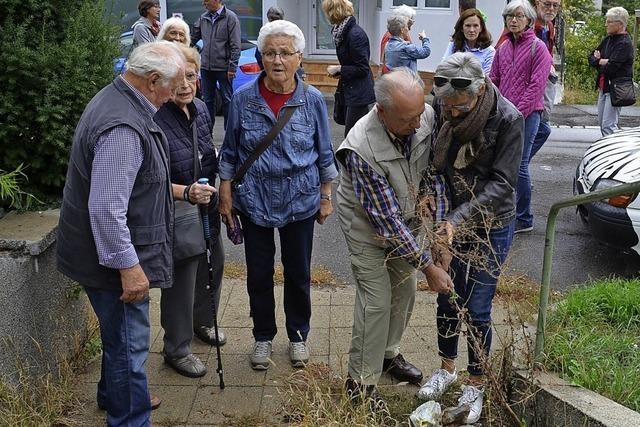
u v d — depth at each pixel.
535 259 5.68
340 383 3.65
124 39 11.31
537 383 3.26
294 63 3.61
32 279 3.46
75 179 2.89
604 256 5.75
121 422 3.15
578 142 10.07
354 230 3.38
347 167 3.30
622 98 8.65
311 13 14.69
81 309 4.05
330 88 13.91
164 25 4.34
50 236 3.52
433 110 3.35
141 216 2.97
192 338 4.02
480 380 3.53
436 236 3.13
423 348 4.19
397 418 3.51
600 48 8.80
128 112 2.85
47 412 3.38
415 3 13.34
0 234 3.47
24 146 3.71
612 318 4.23
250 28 13.57
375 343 3.45
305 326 4.04
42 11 3.66
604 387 3.29
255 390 3.78
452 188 3.32
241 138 3.76
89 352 4.07
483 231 3.32
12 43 3.49
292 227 3.84
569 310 4.25
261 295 3.96
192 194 3.46
